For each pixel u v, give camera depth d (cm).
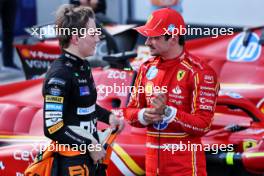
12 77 3919
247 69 2623
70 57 1490
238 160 1812
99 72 2167
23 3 4619
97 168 1545
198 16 4141
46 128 1471
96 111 1574
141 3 4362
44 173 1513
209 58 2706
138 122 1576
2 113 2159
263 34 2680
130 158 1875
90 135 1487
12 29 4050
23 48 3077
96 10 3175
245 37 2700
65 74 1474
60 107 1468
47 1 4669
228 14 4041
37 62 3061
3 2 3959
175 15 1562
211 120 1548
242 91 2512
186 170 1568
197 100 1538
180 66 1559
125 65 2158
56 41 3034
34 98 2233
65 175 1495
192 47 2755
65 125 1482
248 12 3966
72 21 1480
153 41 1559
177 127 1538
